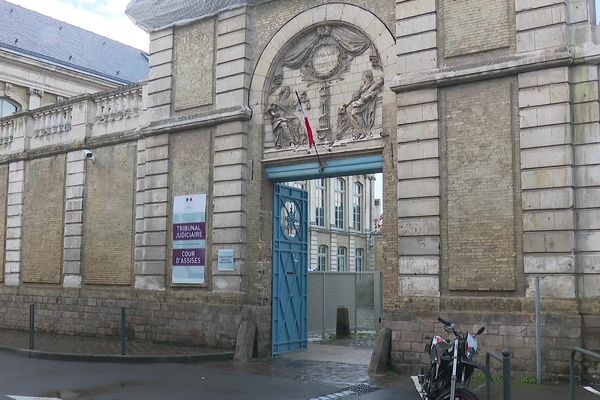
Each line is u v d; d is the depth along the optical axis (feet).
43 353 46.11
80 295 59.57
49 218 64.23
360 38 44.91
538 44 36.70
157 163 53.78
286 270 50.60
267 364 44.24
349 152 44.21
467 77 38.58
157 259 52.80
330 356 48.65
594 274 34.42
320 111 46.16
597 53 34.94
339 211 146.10
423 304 39.11
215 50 51.47
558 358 34.53
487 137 38.14
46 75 118.93
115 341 54.08
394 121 41.93
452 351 26.53
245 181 48.73
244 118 48.73
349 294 71.41
